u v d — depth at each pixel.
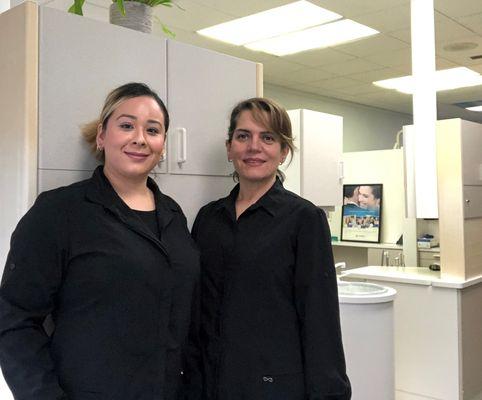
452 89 6.84
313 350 1.36
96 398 1.18
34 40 1.40
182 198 1.77
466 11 3.86
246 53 5.05
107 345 1.18
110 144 1.31
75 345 1.18
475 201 3.29
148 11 1.74
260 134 1.50
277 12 3.93
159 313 1.26
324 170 3.22
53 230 1.17
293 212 1.45
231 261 1.45
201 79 1.83
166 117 1.41
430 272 3.47
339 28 4.30
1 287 1.15
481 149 3.39
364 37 4.54
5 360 1.12
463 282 3.09
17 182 1.44
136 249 1.23
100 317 1.18
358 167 5.05
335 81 6.28
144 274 1.22
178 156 1.75
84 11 2.26
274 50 4.96
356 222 5.04
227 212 1.54
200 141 1.83
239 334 1.41
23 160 1.41
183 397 1.52
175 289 1.32
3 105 1.50
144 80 1.65
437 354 3.18
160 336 1.26
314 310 1.37
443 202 3.21
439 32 4.37
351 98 7.37
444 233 3.21
